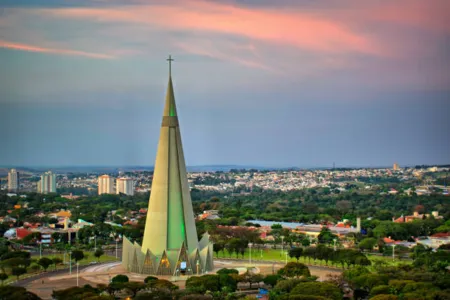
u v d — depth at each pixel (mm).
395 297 198750
